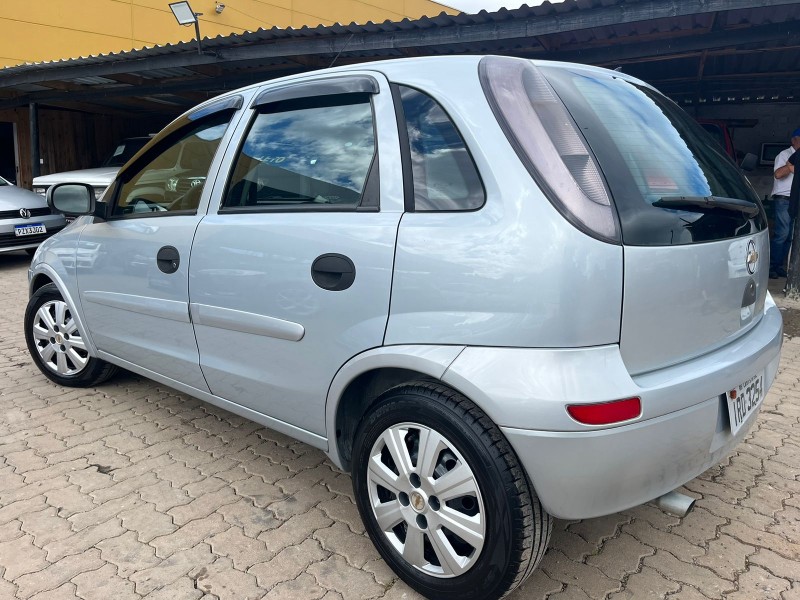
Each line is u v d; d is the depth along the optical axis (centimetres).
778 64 811
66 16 1321
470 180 186
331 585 212
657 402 171
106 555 227
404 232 194
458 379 176
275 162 245
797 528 244
